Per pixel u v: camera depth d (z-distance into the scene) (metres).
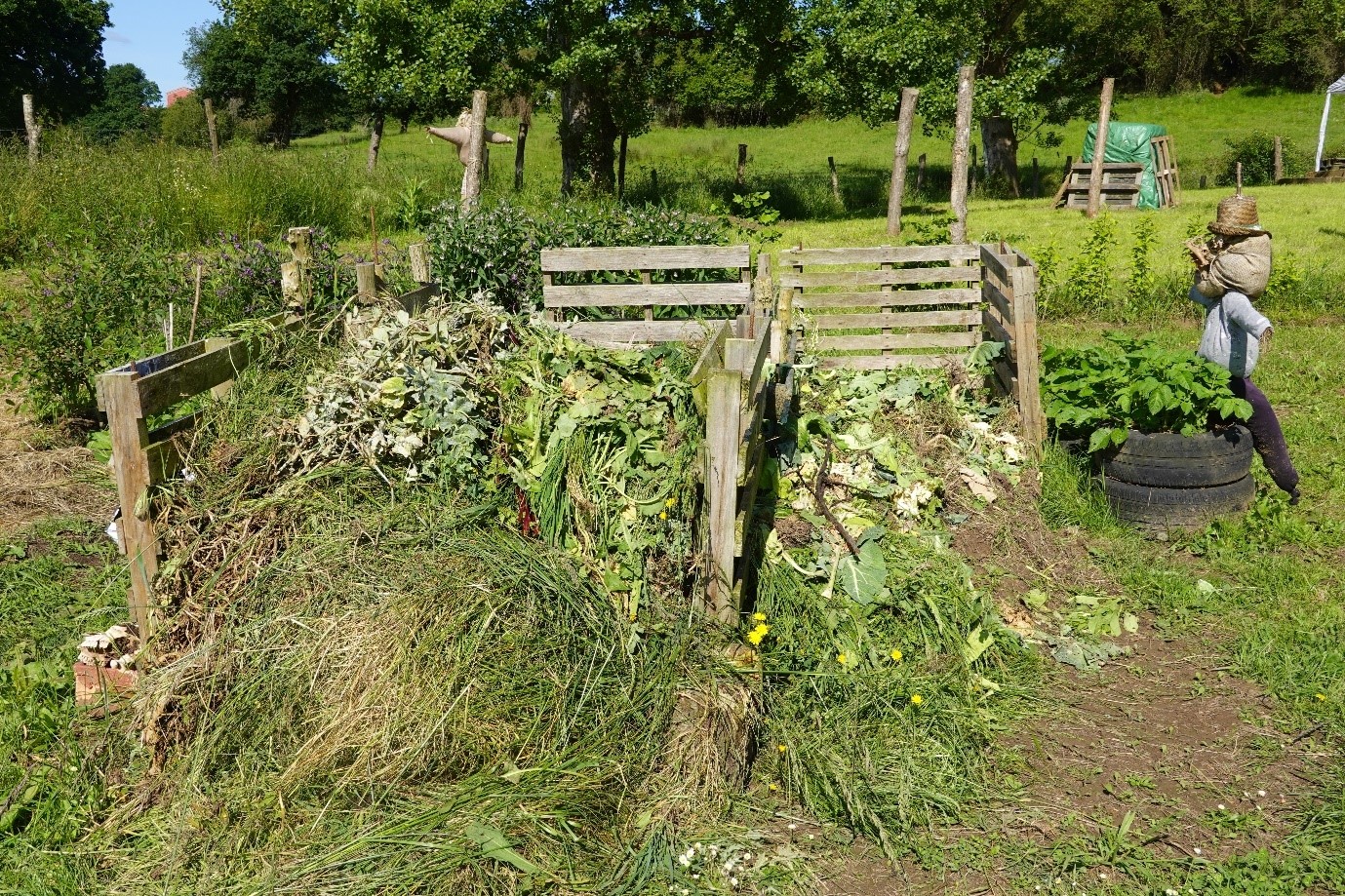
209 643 3.83
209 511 4.10
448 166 24.38
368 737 3.60
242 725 3.69
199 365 4.36
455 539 4.02
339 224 17.84
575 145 23.19
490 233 9.00
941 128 27.00
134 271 8.95
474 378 4.49
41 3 53.97
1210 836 3.71
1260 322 5.82
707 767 3.75
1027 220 19.59
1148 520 5.99
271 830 3.49
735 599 4.10
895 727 4.18
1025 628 5.02
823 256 8.34
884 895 3.46
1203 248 6.21
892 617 4.70
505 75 21.69
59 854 3.50
